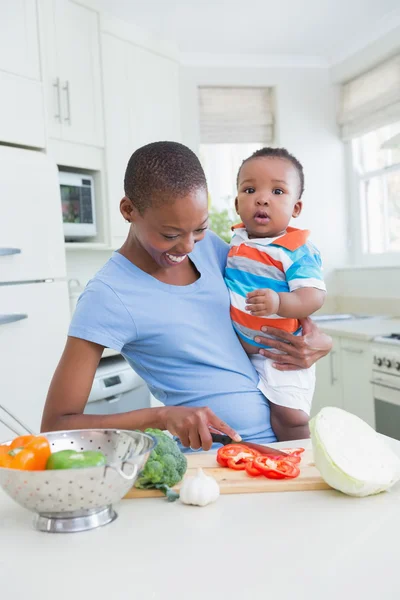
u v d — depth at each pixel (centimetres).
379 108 385
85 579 68
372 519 81
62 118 297
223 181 457
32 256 234
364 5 333
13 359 224
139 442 92
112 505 88
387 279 385
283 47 395
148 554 73
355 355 312
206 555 72
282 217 141
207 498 88
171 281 126
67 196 307
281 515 84
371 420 304
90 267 370
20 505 85
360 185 427
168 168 103
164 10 328
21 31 239
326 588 64
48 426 112
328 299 432
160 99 358
